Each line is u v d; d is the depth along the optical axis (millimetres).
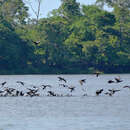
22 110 52875
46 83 101062
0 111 52281
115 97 66250
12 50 148500
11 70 148625
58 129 42031
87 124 44094
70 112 51219
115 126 43062
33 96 66562
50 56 151000
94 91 77062
